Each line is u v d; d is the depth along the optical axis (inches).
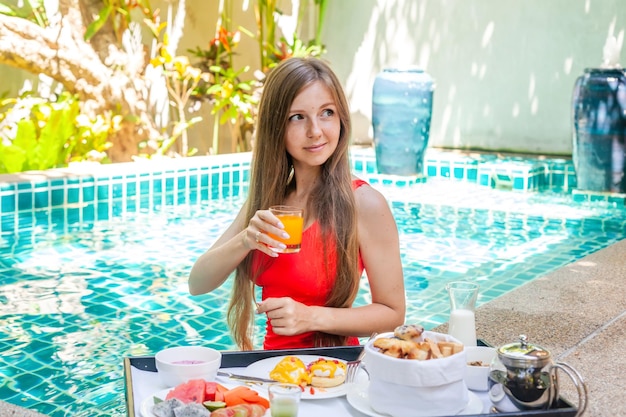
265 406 57.8
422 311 159.6
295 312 77.2
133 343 137.9
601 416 72.0
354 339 85.7
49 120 280.2
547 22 345.4
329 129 79.9
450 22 367.2
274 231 74.7
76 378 121.3
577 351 95.4
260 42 364.5
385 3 381.7
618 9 330.3
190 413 54.7
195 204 280.1
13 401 112.4
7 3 323.6
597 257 153.8
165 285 174.6
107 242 214.7
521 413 56.8
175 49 370.9
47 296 163.9
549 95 349.1
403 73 321.7
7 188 239.5
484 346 75.0
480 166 324.8
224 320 151.9
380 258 83.7
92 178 259.8
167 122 361.4
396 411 57.4
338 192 82.1
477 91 364.5
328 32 395.9
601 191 293.0
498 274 189.3
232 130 368.2
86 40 312.5
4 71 334.6
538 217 260.1
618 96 286.8
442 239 226.8
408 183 325.1
